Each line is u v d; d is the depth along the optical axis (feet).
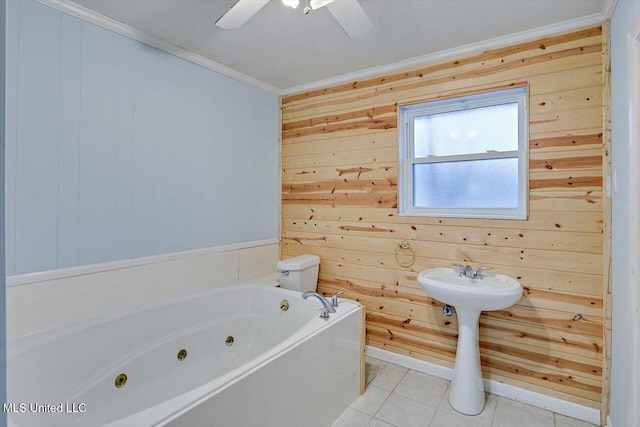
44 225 5.76
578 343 6.36
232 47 7.63
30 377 4.99
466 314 6.61
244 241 9.53
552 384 6.62
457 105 7.85
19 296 5.46
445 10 6.10
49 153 5.81
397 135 8.40
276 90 10.38
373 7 6.01
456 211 7.90
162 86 7.50
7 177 5.38
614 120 5.56
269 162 10.34
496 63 7.12
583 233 6.27
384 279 8.65
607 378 5.98
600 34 6.11
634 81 4.47
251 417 4.54
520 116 7.08
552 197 6.54
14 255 5.44
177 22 6.58
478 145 7.66
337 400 6.37
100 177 6.48
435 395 7.14
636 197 4.42
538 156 6.66
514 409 6.67
